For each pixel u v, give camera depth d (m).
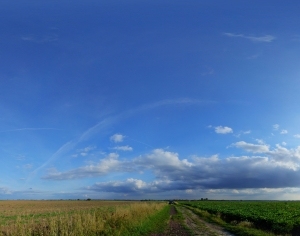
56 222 19.72
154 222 36.56
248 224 33.66
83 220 21.72
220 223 36.75
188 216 51.56
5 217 44.00
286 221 29.50
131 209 38.06
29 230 17.50
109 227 22.81
